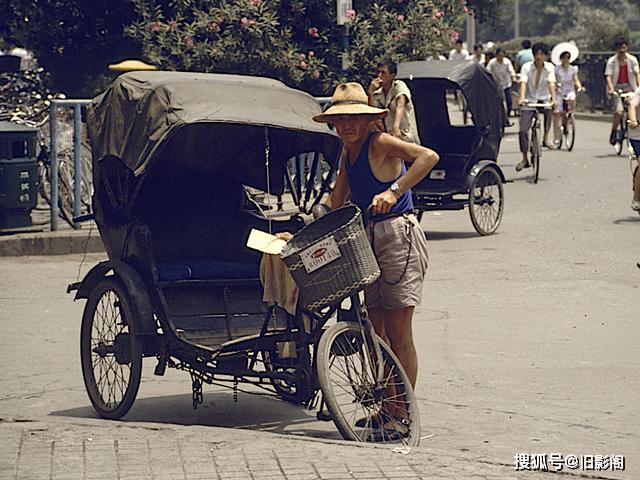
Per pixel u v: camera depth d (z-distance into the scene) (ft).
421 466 19.04
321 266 20.26
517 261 42.16
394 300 21.98
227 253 27.25
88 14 67.62
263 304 24.84
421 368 27.66
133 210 26.63
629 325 31.94
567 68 80.38
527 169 71.15
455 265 41.73
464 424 23.11
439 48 64.44
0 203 47.39
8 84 70.49
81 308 35.81
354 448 20.02
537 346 29.68
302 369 21.98
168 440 20.52
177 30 60.64
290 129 23.77
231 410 24.64
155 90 23.80
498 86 49.96
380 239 21.72
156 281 23.25
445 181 50.60
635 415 23.70
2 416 22.34
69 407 25.05
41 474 18.66
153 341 23.25
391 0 64.39
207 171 26.61
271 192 27.45
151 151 23.09
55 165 48.26
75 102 48.08
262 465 19.08
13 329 32.83
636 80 75.97
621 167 70.54
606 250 43.91
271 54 60.29
